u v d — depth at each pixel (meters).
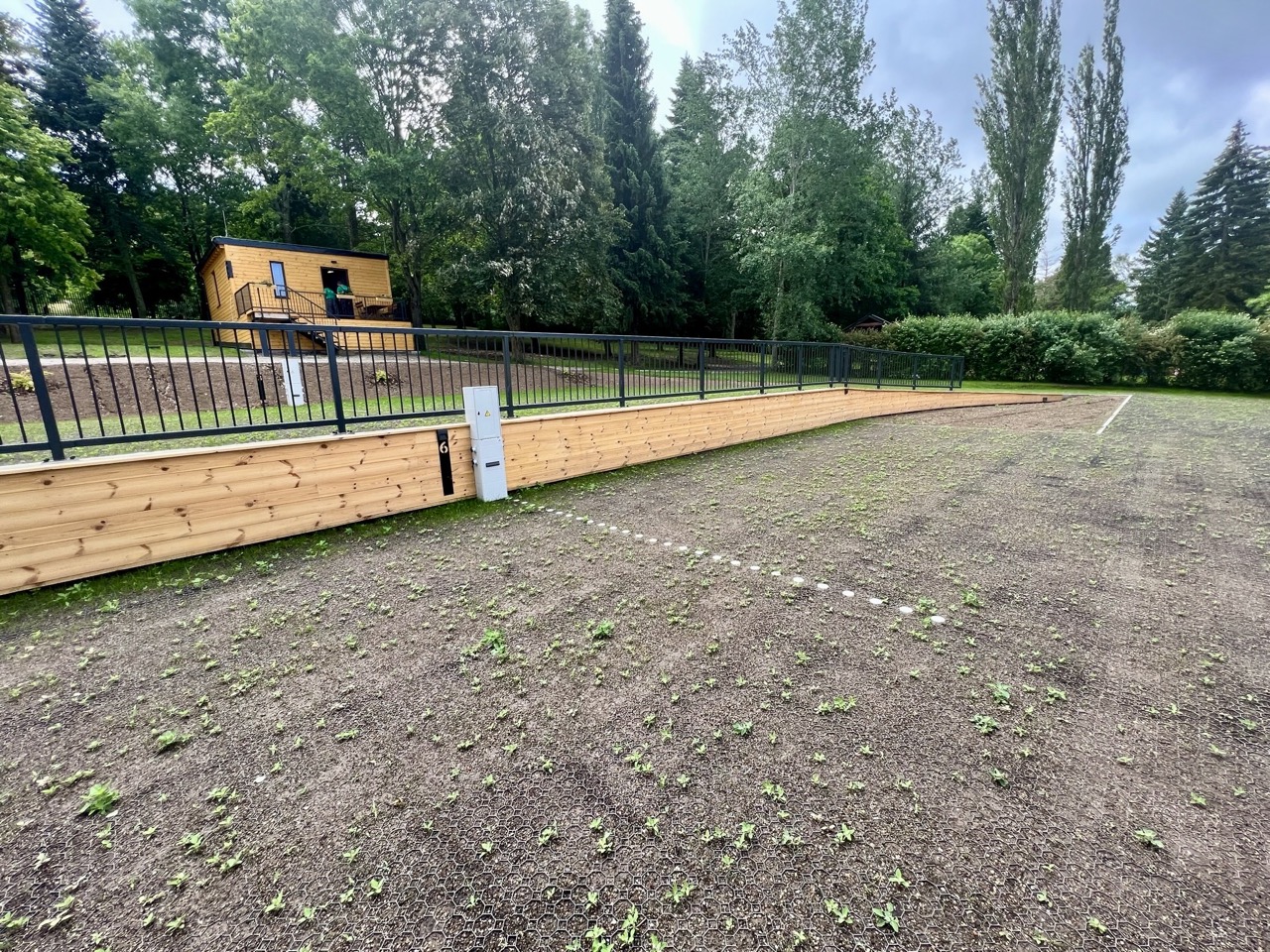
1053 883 1.45
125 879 1.47
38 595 3.08
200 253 25.17
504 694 2.27
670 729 2.06
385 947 1.29
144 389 8.11
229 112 18.25
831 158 19.16
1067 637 2.75
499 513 4.73
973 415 12.22
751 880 1.46
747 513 4.76
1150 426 10.05
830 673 2.43
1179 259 35.16
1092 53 23.75
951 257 30.30
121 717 2.12
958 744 1.99
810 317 20.27
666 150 24.12
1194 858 1.53
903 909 1.38
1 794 1.74
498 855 1.53
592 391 6.30
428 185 17.80
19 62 19.78
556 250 16.86
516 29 16.48
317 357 4.20
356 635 2.73
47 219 16.69
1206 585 3.36
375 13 17.06
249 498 3.83
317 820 1.65
